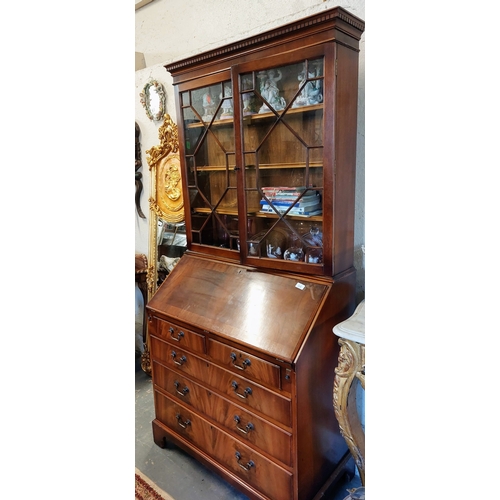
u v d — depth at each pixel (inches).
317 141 51.0
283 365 47.1
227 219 64.2
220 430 58.3
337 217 50.5
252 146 57.1
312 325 47.9
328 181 49.1
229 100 58.8
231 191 62.6
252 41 51.4
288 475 49.9
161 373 67.6
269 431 50.9
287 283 54.4
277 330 49.7
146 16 91.4
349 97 49.0
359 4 56.7
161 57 90.4
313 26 45.8
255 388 51.3
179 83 64.3
